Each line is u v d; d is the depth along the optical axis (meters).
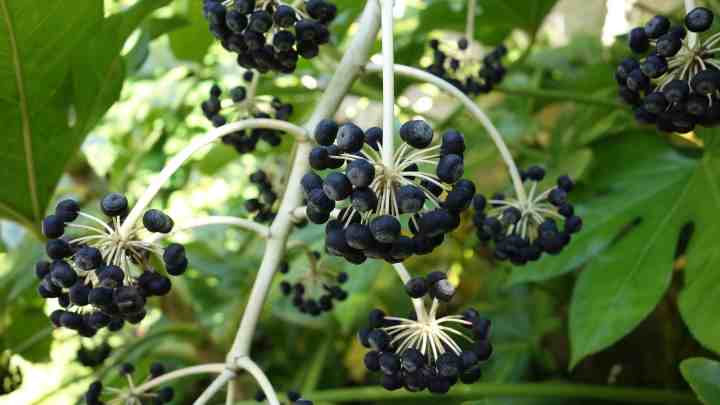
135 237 0.35
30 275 0.59
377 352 0.36
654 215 0.49
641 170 0.52
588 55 0.73
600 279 0.48
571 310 0.47
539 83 0.67
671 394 0.51
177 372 0.39
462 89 0.49
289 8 0.38
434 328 0.35
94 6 0.43
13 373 0.59
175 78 0.79
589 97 0.55
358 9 0.62
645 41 0.38
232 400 0.37
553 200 0.41
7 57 0.43
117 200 0.34
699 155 0.51
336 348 0.70
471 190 0.33
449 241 0.70
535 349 0.64
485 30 0.67
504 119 0.65
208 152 0.73
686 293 0.44
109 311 0.34
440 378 0.35
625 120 0.57
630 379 0.63
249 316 0.37
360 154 0.33
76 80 0.46
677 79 0.37
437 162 0.33
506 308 0.67
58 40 0.43
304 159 0.38
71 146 0.49
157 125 0.78
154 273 0.35
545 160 0.60
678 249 0.58
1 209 0.50
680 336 0.61
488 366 0.64
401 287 0.65
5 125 0.46
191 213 0.93
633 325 0.45
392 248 0.32
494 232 0.41
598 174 0.53
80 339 0.50
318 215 0.33
